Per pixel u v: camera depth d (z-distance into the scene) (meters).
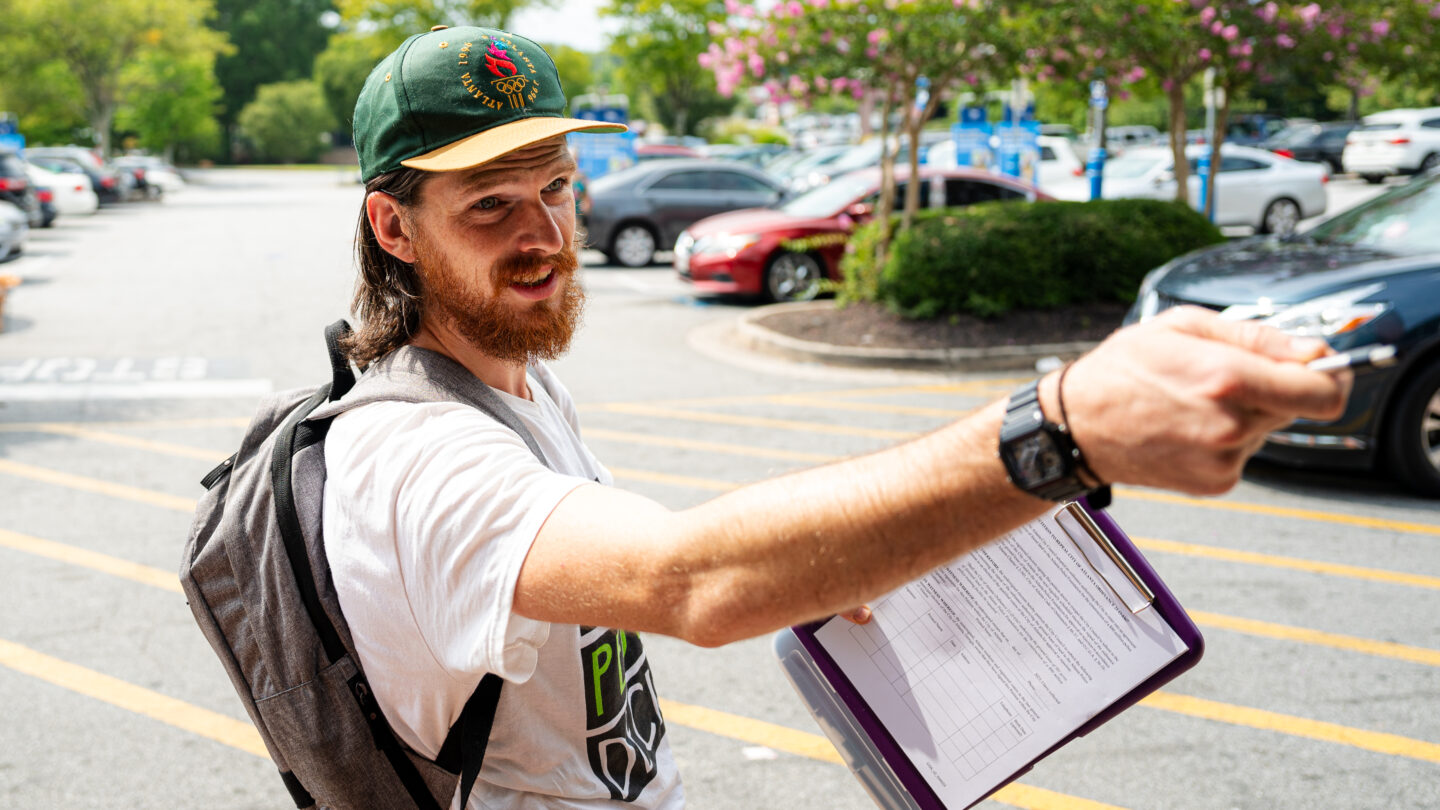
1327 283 5.39
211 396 8.09
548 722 1.17
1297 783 3.05
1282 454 5.54
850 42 9.41
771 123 58.06
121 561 4.87
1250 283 5.62
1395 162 27.89
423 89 1.10
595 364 9.17
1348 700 3.48
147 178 34.41
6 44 43.28
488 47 1.12
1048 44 9.86
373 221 1.17
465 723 1.10
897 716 1.19
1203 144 18.95
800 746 3.32
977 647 1.18
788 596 0.78
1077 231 9.48
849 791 3.08
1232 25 10.47
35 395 8.09
